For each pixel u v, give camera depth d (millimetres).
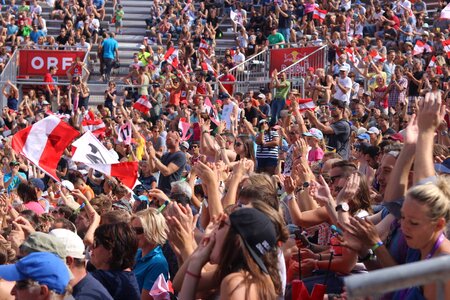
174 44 41156
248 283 5785
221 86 30031
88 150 14812
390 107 26844
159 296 7973
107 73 36719
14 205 13477
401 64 31297
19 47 37281
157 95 31047
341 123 17859
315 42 33219
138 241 8258
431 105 6203
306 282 7320
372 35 37438
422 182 5941
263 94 28406
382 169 8359
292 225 8609
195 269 6297
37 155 13805
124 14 43469
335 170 8344
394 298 5727
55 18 42469
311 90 28219
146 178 17000
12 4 42719
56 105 32938
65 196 14227
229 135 15406
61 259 6375
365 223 6355
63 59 34219
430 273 3582
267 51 32688
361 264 7586
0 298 7301
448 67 29109
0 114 32625
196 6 43438
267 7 40000
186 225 6883
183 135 23375
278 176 10578
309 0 39094
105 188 15719
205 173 7602
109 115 28844
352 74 29172
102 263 7613
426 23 39250
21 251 6594
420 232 5535
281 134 18141
